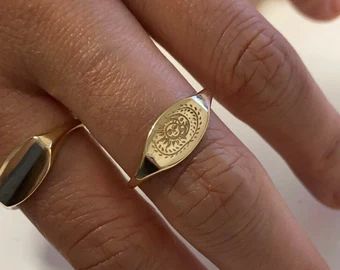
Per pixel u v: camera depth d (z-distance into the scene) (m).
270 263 0.10
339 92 0.14
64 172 0.10
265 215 0.10
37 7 0.10
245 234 0.10
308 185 0.12
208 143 0.10
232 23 0.11
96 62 0.10
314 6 0.13
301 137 0.11
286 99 0.11
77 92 0.10
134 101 0.09
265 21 0.11
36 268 0.13
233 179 0.10
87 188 0.10
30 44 0.10
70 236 0.10
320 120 0.11
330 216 0.13
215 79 0.11
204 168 0.10
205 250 0.10
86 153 0.10
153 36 0.11
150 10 0.11
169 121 0.09
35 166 0.10
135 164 0.10
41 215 0.10
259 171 0.10
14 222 0.13
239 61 0.11
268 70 0.11
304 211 0.13
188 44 0.11
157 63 0.10
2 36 0.10
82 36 0.10
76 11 0.10
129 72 0.10
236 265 0.10
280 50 0.11
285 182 0.13
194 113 0.09
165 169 0.09
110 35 0.10
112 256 0.10
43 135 0.10
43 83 0.10
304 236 0.11
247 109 0.11
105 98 0.10
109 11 0.10
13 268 0.13
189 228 0.10
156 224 0.10
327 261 0.12
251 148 0.13
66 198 0.10
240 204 0.10
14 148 0.10
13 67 0.10
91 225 0.10
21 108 0.10
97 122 0.10
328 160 0.12
